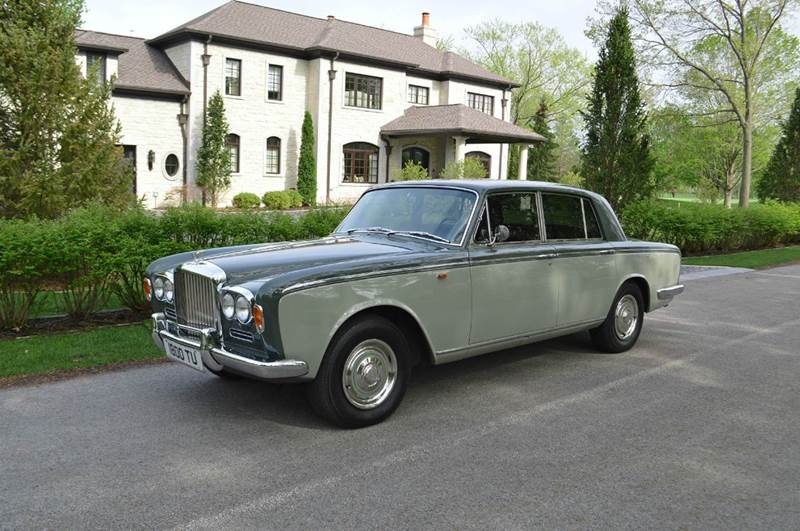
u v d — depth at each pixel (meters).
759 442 4.54
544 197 6.02
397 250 5.09
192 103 28.06
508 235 5.44
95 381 5.62
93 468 3.93
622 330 6.99
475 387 5.73
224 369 4.74
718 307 10.09
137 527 3.25
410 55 36.03
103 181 11.32
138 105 26.89
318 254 4.92
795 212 22.27
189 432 4.54
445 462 4.11
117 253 7.32
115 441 4.35
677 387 5.82
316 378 4.50
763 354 7.09
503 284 5.47
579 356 6.89
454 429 4.70
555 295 5.98
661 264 7.25
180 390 5.45
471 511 3.48
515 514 3.46
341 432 4.59
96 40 27.88
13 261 6.79
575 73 54.34
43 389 5.38
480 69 39.12
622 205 17.33
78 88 11.01
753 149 43.12
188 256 5.28
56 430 4.52
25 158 10.64
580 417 4.99
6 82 10.32
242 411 4.98
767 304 10.41
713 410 5.21
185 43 28.23
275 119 30.64
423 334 4.96
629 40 17.00
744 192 31.16
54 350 6.44
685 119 31.58
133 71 27.56
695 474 4.00
